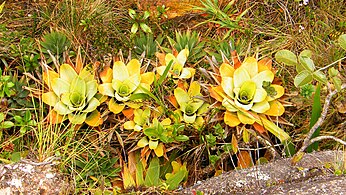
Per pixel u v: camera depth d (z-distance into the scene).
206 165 2.82
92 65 2.96
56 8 3.30
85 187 2.63
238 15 3.46
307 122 2.92
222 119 2.75
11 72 3.01
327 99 2.57
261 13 3.48
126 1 3.45
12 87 2.85
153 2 3.42
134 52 3.11
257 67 2.79
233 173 2.55
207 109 2.78
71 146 2.73
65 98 2.73
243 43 3.26
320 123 2.60
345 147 2.76
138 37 3.21
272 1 3.50
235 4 3.53
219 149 2.80
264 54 3.27
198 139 2.78
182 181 2.72
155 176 2.65
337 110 2.91
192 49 3.06
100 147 2.71
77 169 2.69
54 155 2.64
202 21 3.44
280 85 2.91
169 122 2.73
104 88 2.77
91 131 2.78
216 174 2.73
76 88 2.76
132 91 2.78
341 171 2.47
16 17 3.30
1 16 3.21
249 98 2.75
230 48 3.10
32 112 2.86
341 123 2.91
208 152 2.74
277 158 2.71
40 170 2.54
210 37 3.38
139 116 2.75
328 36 3.36
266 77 2.76
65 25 3.21
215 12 3.38
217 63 2.89
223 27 3.38
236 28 3.36
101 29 3.18
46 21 3.24
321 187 2.30
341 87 2.58
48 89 2.84
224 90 2.72
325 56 3.20
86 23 3.18
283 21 3.47
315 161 2.55
